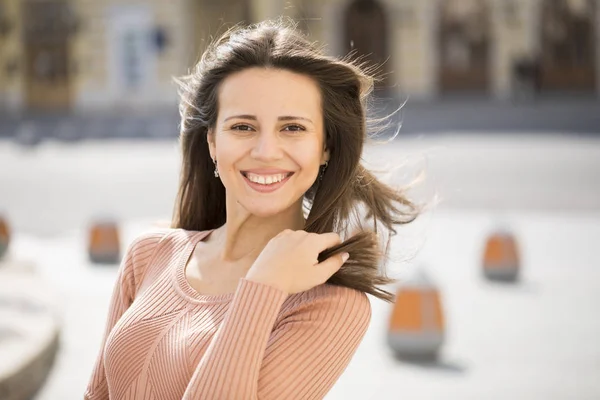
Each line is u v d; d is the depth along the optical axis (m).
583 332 9.48
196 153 3.54
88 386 3.39
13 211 18.30
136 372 3.03
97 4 49.00
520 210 17.95
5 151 31.20
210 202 3.60
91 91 49.28
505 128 36.59
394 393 7.57
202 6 48.78
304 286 2.80
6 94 49.47
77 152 30.56
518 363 8.41
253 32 3.03
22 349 6.76
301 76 2.95
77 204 19.17
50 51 49.41
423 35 50.16
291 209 3.15
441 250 14.10
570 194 19.78
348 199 3.11
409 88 50.53
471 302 10.86
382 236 3.36
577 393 7.55
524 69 47.59
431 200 3.66
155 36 48.78
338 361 2.86
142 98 49.00
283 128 2.95
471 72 50.25
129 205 18.91
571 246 14.36
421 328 8.57
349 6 50.28
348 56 3.07
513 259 11.96
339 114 3.00
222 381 2.65
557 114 40.69
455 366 8.37
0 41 49.31
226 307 2.98
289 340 2.79
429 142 31.16
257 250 3.13
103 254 13.07
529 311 10.40
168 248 3.35
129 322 3.11
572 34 49.97
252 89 2.93
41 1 49.16
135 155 29.20
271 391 2.76
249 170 2.97
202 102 3.09
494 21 49.88
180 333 2.99
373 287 2.97
